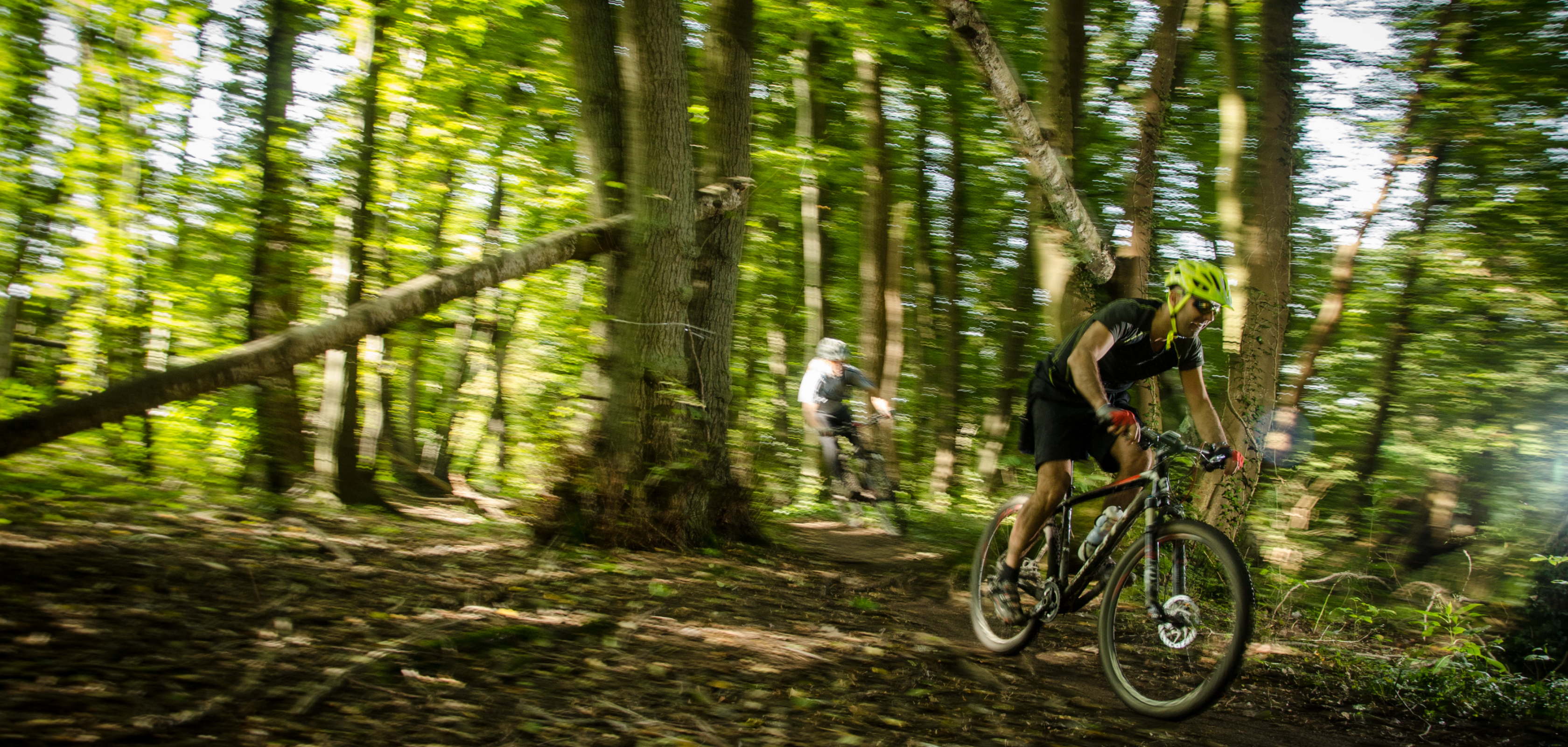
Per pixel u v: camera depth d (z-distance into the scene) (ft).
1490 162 34.50
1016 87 18.97
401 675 9.30
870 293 43.65
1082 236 20.88
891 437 41.55
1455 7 33.14
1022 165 41.81
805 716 9.74
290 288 25.70
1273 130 24.64
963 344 50.42
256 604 11.41
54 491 18.35
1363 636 18.26
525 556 17.26
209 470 24.21
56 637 9.08
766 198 37.24
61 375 27.63
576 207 26.11
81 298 27.61
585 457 19.93
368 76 27.37
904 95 43.11
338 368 25.02
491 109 30.60
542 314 24.86
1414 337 36.73
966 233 48.29
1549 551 19.06
